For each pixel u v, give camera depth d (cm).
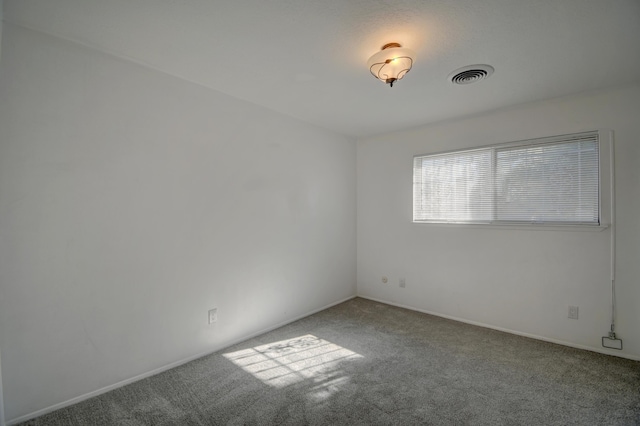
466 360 239
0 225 161
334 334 291
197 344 243
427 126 350
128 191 206
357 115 316
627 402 185
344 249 400
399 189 375
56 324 178
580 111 256
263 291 296
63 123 180
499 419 171
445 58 199
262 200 295
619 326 242
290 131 322
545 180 275
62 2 147
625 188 239
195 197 242
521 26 164
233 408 181
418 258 359
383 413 177
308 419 172
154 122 218
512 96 262
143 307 213
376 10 152
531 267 282
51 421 169
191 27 168
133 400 188
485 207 309
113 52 195
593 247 252
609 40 176
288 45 186
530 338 280
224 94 261
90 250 190
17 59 165
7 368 163
